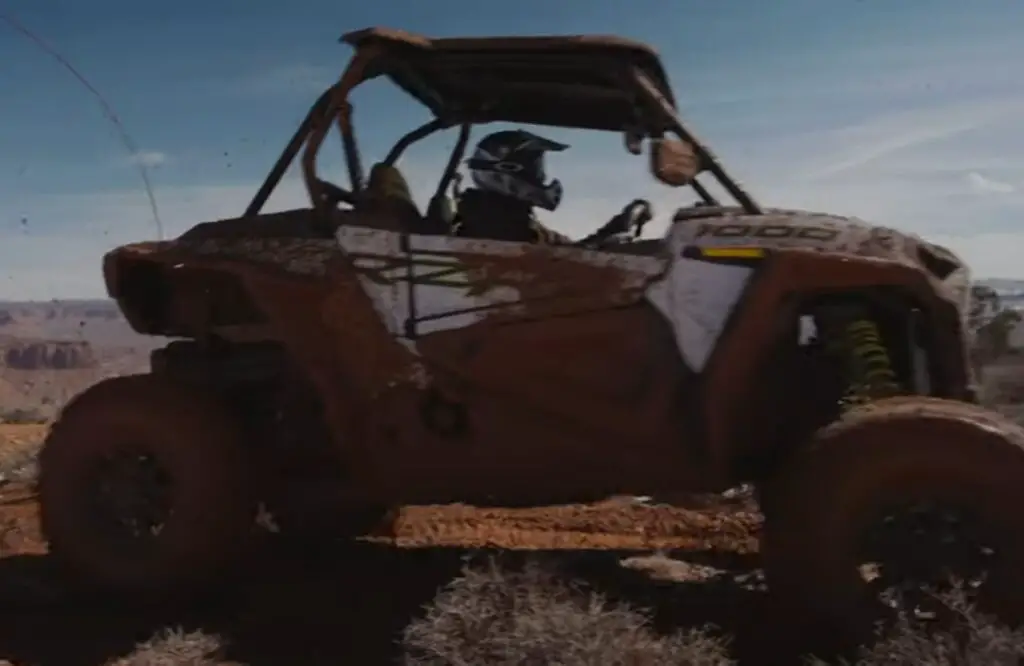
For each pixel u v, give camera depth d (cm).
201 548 514
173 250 541
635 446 498
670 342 491
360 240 525
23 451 988
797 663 436
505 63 538
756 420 494
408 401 518
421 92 592
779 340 477
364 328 520
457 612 425
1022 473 402
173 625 509
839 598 418
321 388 525
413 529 722
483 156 566
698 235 491
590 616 415
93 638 494
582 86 568
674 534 708
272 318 528
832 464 421
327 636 490
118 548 529
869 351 466
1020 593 399
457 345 513
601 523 734
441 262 516
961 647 391
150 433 521
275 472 553
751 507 760
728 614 502
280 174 545
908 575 418
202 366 562
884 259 465
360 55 522
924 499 414
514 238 562
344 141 560
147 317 570
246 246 536
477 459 515
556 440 506
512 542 687
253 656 464
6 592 558
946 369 471
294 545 657
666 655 407
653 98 520
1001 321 578
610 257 499
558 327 502
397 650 470
